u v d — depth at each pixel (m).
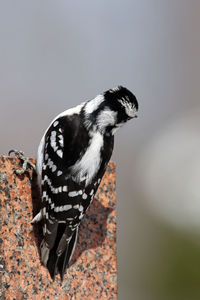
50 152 9.62
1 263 9.56
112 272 10.89
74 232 10.09
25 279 9.76
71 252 10.05
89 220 10.80
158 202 27.92
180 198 27.45
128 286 25.62
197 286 24.11
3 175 9.76
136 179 29.22
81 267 10.55
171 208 27.47
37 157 9.95
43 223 9.89
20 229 9.81
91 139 9.59
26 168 10.05
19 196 9.88
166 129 30.72
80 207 9.54
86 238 10.72
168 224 27.02
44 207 9.60
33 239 9.93
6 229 9.66
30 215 9.95
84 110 9.88
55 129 9.76
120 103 9.75
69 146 9.53
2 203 9.68
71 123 9.70
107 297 10.76
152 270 25.53
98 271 10.73
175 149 29.17
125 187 29.23
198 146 28.64
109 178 11.12
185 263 24.83
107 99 9.83
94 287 10.62
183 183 27.80
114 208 11.11
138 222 28.16
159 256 25.88
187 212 26.91
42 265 9.95
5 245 9.63
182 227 26.45
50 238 9.52
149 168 28.97
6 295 9.56
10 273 9.63
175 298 23.97
